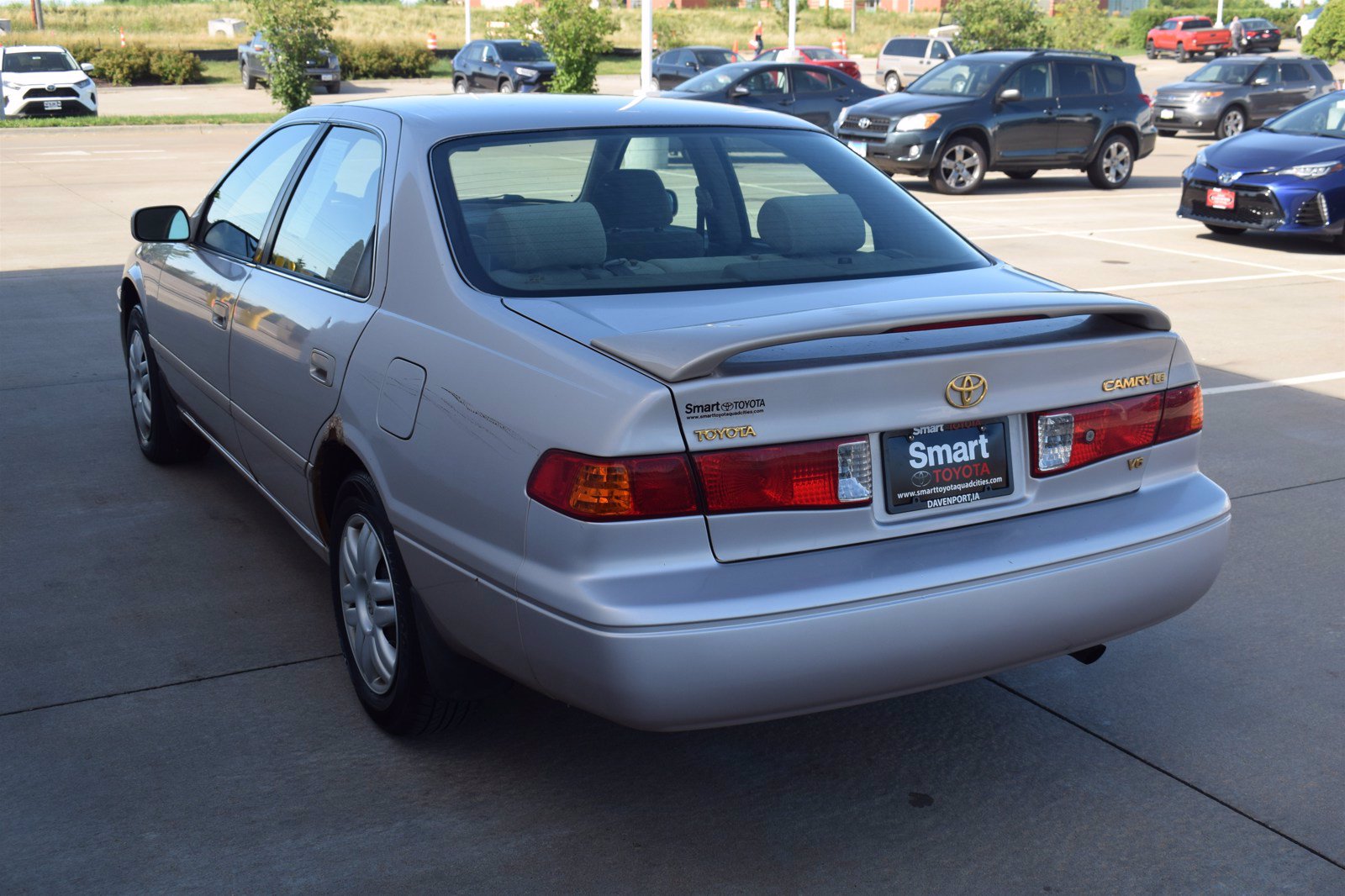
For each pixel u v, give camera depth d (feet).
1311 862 9.32
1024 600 8.86
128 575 14.35
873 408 8.51
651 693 7.98
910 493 8.80
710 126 11.94
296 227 12.60
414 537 9.53
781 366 8.30
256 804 9.87
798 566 8.34
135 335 18.17
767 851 9.37
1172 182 60.64
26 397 21.77
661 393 7.92
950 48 120.57
